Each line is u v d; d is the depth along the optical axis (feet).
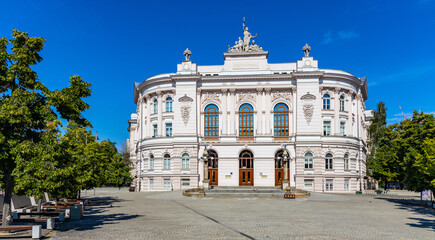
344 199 155.53
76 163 68.44
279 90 218.79
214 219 82.12
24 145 57.72
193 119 216.54
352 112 221.87
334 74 213.25
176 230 66.23
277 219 82.53
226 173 214.07
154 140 222.07
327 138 209.15
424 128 132.77
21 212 84.69
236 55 223.10
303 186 206.08
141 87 236.02
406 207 121.49
